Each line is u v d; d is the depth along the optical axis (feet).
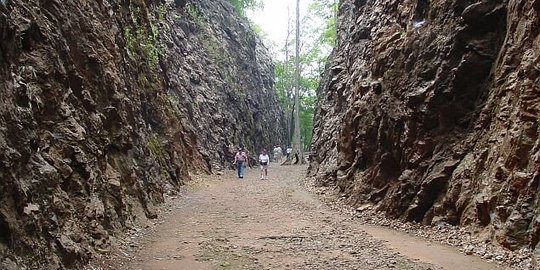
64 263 23.06
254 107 153.48
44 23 29.84
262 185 75.66
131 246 31.78
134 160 45.70
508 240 29.45
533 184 29.78
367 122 52.11
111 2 51.83
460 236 34.47
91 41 39.60
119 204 35.42
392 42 51.06
